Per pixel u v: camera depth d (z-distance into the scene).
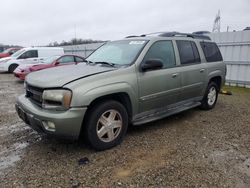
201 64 5.86
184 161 3.69
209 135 4.74
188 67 5.40
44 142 4.36
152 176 3.29
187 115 6.03
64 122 3.48
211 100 6.54
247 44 10.88
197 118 5.80
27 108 3.88
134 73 4.30
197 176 3.30
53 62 12.22
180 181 3.18
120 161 3.68
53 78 3.83
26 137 4.62
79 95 3.56
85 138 3.92
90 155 3.85
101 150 3.99
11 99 8.06
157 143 4.32
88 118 3.78
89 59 5.18
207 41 6.40
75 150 4.02
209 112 6.34
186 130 4.99
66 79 3.72
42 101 3.73
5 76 15.39
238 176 3.32
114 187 3.05
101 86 3.80
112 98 4.16
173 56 5.14
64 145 4.21
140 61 4.45
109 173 3.36
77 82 3.65
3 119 5.75
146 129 5.00
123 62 4.48
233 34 11.25
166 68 4.89
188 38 5.77
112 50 5.03
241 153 4.00
